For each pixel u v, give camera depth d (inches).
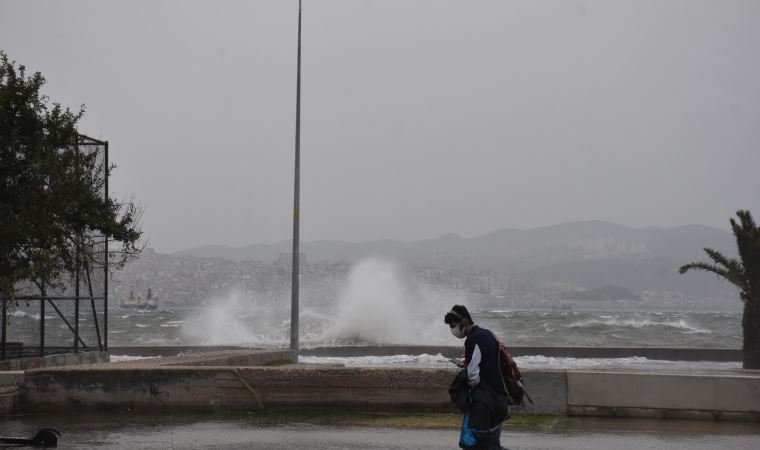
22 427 395.9
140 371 445.1
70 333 644.7
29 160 553.6
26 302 611.8
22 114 565.0
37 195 552.4
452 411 428.8
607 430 387.2
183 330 2573.8
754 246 1141.7
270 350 747.4
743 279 1153.4
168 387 442.9
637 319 5285.4
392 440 362.9
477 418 276.7
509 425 400.5
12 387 454.3
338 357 1273.4
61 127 594.9
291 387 439.5
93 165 613.6
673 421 410.3
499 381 281.3
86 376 447.8
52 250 573.6
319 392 437.4
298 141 836.0
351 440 362.3
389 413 429.7
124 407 443.8
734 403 408.5
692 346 2113.7
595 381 421.7
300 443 354.9
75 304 646.5
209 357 609.6
